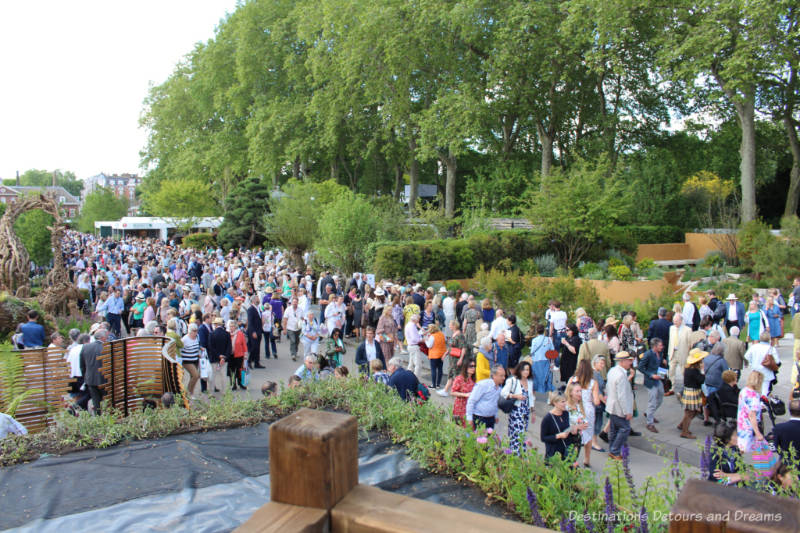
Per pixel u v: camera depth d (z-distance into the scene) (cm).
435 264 2298
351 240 2486
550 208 2517
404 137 3631
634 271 2466
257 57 4244
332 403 634
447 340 1405
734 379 829
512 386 730
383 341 1228
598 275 2244
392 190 5050
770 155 3666
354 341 1642
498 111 3178
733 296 1492
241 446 500
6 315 1264
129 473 434
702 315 1419
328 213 2547
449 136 3070
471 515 115
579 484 426
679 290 2050
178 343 1013
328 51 3556
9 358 790
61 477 425
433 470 448
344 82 3578
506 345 1180
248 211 4116
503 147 3709
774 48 2388
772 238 2464
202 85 5169
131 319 1628
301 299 1467
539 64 3081
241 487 405
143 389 931
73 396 877
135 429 547
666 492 398
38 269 2883
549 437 643
